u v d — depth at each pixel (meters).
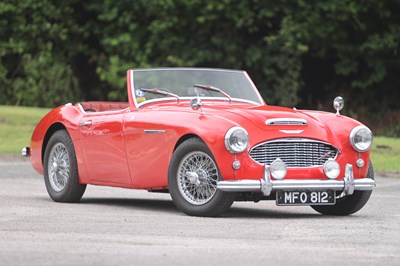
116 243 10.45
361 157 14.05
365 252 10.12
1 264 8.97
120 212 14.09
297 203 13.49
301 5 42.28
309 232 11.84
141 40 44.28
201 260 9.33
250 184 13.15
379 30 44.16
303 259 9.54
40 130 16.59
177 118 13.98
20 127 32.72
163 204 15.85
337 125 14.11
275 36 42.00
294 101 42.75
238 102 15.59
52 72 43.28
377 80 43.59
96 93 46.12
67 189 15.77
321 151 13.75
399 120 41.69
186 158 13.70
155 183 14.33
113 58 43.28
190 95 15.41
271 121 13.61
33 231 11.39
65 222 12.41
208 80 15.73
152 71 15.55
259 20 43.41
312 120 14.05
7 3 44.62
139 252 9.79
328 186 13.55
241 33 43.50
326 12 42.91
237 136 13.19
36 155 16.72
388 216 14.29
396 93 44.91
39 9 44.72
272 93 43.47
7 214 13.35
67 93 43.16
